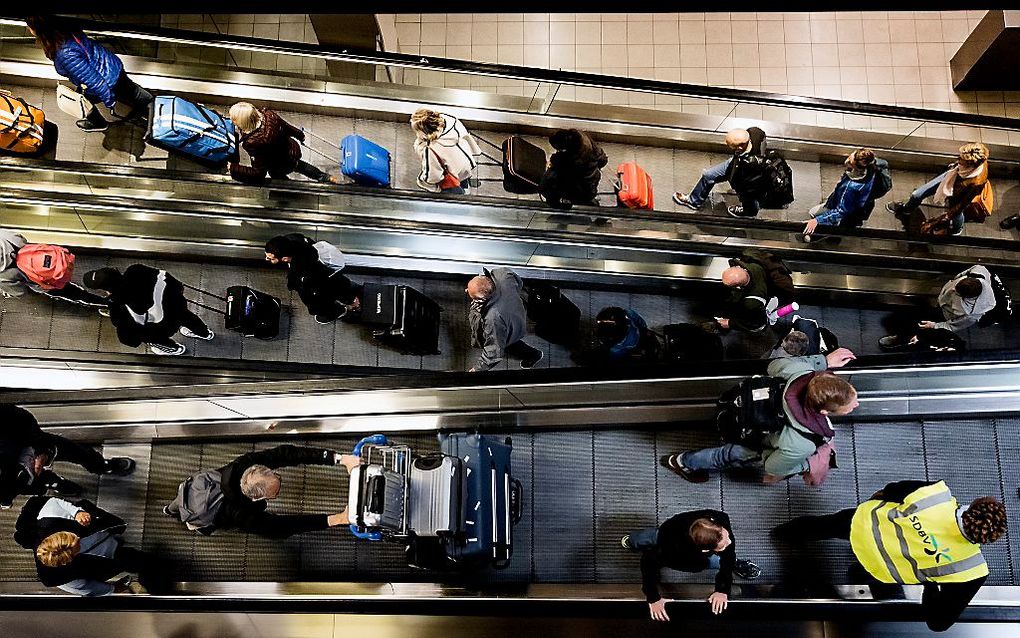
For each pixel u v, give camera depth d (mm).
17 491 5734
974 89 11828
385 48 11359
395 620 7672
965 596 4859
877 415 6203
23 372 7738
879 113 8172
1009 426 6113
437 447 6723
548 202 7375
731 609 5918
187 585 6562
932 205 8609
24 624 7602
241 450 6918
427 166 7262
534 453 6629
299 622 7664
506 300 6668
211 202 7418
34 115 7215
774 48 12133
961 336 8461
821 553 6184
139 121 7559
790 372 5148
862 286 8367
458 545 5809
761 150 7434
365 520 5215
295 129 7117
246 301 7492
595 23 12312
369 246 8039
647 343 7242
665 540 5320
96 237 7797
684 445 6488
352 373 8062
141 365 7891
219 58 7840
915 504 4879
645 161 8727
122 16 8250
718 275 8188
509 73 7789
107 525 6234
